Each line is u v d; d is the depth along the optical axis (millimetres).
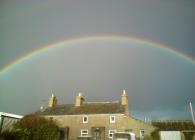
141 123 40344
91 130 41938
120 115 41750
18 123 25625
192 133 33312
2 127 22766
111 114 42219
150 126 39812
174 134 33531
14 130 22922
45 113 45938
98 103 46688
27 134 24984
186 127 41125
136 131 39938
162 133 34000
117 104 45312
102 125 41906
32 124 28422
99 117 42625
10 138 22000
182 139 33406
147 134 38750
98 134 41375
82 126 42750
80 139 27453
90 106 46125
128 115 42969
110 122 41781
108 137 40969
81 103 47406
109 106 45031
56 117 44500
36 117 31094
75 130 42812
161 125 42375
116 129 40969
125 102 45031
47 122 32688
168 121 43625
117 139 23984
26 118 28219
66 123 43656
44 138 29281
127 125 40750
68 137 42562
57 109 47281
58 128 37094
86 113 43656
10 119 24625
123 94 45875
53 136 31359
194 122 43094
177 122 43125
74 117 43781
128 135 23859
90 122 42688
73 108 46531
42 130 29281
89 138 27578
